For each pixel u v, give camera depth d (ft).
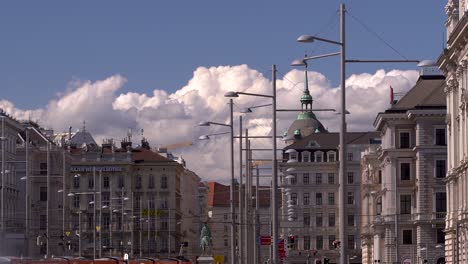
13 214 619.67
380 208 629.10
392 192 546.26
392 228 545.03
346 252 196.65
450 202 404.57
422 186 528.22
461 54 374.22
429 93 540.52
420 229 528.63
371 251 637.71
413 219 538.88
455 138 395.75
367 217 643.86
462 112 376.48
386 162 548.72
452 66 395.14
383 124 560.20
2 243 470.80
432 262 526.16
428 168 528.22
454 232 395.34
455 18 406.41
